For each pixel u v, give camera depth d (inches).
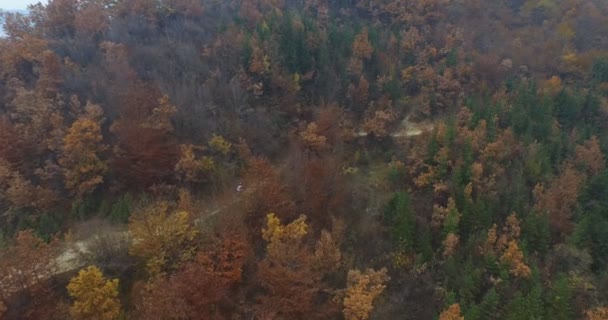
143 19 2630.4
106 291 1203.9
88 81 2092.8
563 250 1686.8
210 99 2206.0
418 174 2018.9
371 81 2657.5
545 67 3014.3
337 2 3284.9
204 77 2333.9
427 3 3196.4
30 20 2431.1
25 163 1752.0
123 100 1942.7
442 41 3011.8
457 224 1696.6
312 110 2422.5
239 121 2190.0
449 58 2746.1
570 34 3299.7
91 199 1764.3
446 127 2107.5
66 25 2504.9
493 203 1804.9
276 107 2375.7
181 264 1322.6
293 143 2204.7
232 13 2938.0
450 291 1505.9
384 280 1441.9
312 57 2554.1
